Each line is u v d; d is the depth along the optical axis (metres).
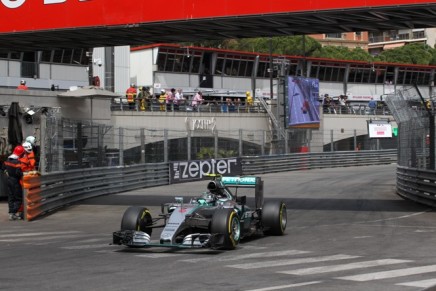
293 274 15.66
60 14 32.66
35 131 38.66
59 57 88.00
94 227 27.12
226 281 14.81
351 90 143.75
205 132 77.56
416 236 23.31
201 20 29.75
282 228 23.36
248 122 84.75
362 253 19.20
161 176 53.38
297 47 168.62
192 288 14.05
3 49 39.66
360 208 34.53
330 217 30.20
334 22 29.98
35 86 85.12
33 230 26.12
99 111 50.47
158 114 71.81
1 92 41.59
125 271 16.28
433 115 34.78
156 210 34.12
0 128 39.38
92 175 41.72
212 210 19.83
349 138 98.12
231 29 32.38
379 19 29.12
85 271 16.34
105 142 46.06
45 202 32.41
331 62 138.25
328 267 16.67
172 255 18.94
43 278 15.42
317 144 90.06
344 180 57.34
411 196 38.78
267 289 13.80
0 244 21.94
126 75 101.38
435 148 34.69
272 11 28.38
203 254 19.08
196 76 117.19
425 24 30.25
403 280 14.77
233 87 122.44
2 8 33.78
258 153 72.06
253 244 21.23
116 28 31.89
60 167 36.88
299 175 65.75
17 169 29.73
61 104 46.88
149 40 36.16
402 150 44.16
